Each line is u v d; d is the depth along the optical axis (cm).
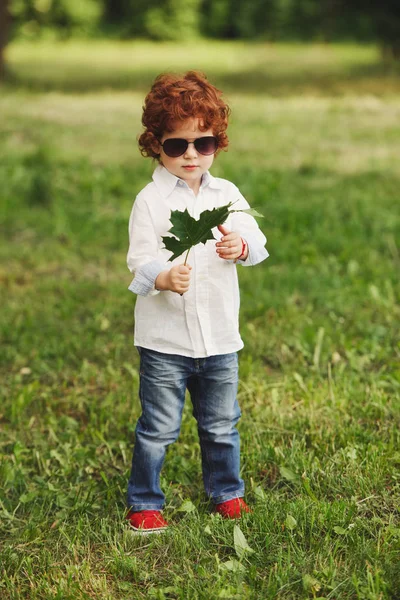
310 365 432
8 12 1767
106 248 649
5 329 487
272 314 493
